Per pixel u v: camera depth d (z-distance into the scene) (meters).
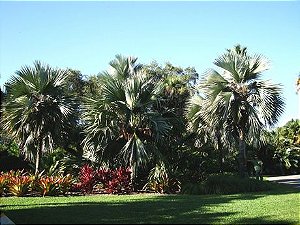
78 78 31.03
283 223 8.38
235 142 20.78
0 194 14.55
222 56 18.55
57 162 18.06
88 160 17.59
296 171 36.25
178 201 12.43
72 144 18.91
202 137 21.14
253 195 14.42
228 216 9.23
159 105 17.58
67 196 14.68
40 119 16.47
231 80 18.22
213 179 16.48
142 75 17.59
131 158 15.80
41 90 16.42
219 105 17.47
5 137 21.31
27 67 16.66
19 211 9.78
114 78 17.42
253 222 8.45
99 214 9.34
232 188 15.95
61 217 8.77
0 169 21.61
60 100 16.73
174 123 17.95
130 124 16.53
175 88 26.39
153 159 16.75
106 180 16.16
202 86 18.22
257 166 22.89
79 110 17.42
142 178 17.02
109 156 17.02
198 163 19.06
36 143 17.44
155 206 11.04
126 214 9.41
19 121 16.36
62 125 16.91
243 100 17.94
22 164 22.19
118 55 19.19
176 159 18.33
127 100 16.45
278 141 35.91
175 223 8.21
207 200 12.74
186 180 17.59
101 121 16.36
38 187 14.92
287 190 16.66
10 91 16.45
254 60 18.03
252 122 17.62
